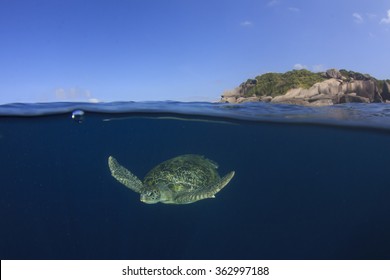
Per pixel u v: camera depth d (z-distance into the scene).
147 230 10.72
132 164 26.12
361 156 24.97
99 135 24.55
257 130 20.91
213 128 21.98
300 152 27.20
